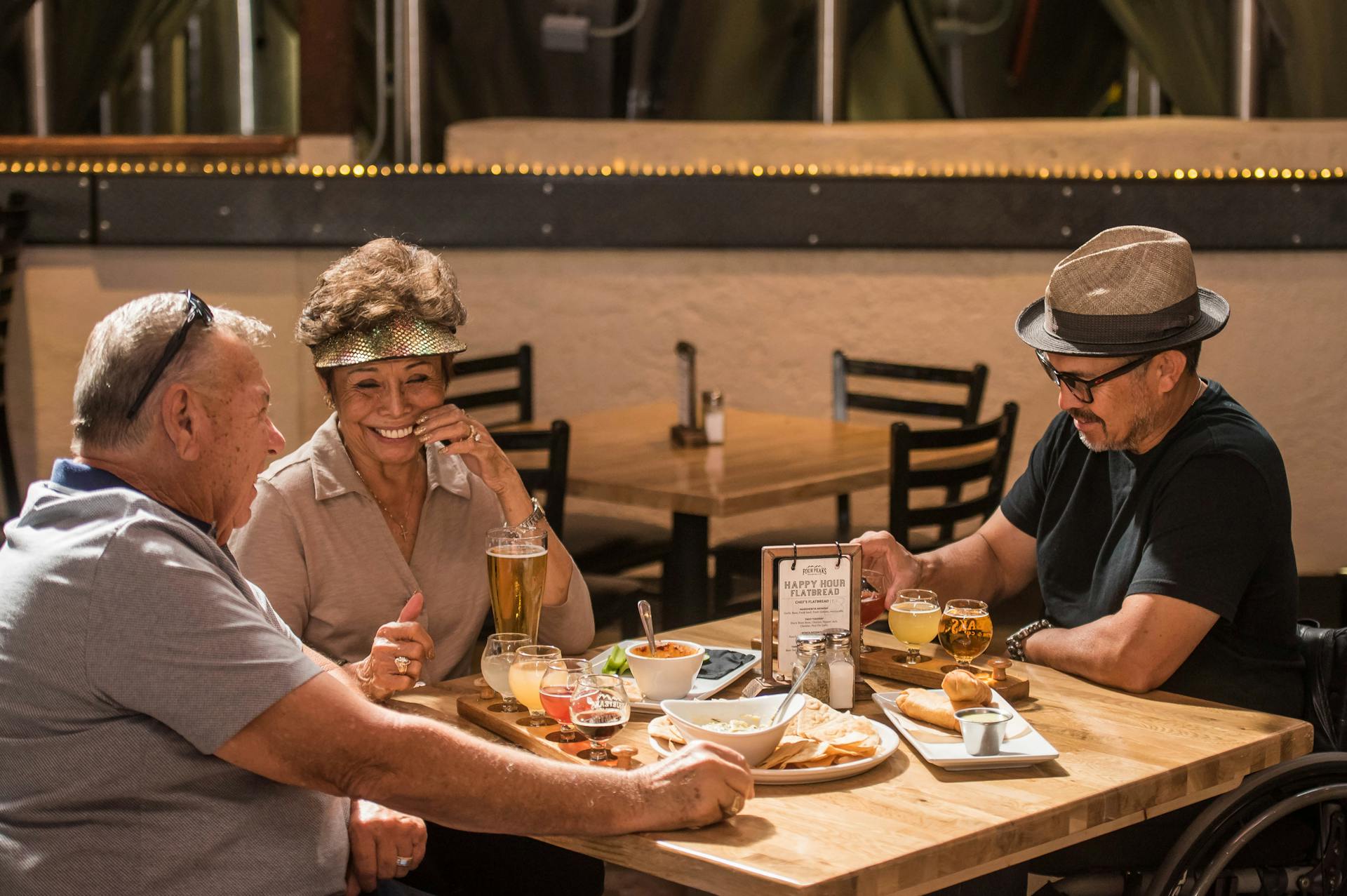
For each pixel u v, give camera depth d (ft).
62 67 19.16
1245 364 17.34
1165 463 7.54
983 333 17.37
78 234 16.58
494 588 7.04
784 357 17.47
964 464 13.66
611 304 17.31
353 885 6.17
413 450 7.73
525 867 7.63
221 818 5.34
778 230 16.96
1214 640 7.49
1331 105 18.89
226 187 16.58
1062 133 17.25
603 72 20.35
